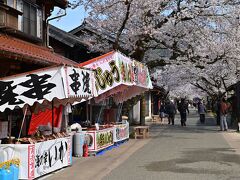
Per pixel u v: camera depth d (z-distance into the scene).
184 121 31.94
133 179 9.73
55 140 10.85
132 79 16.72
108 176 10.18
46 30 17.36
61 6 17.77
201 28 23.44
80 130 14.11
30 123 14.71
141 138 20.88
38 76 9.34
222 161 12.48
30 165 9.36
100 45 23.27
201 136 21.69
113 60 14.38
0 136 11.27
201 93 68.94
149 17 21.97
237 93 25.47
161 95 51.62
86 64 13.10
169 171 10.77
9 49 10.51
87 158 13.49
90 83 11.42
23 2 14.92
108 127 16.45
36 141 9.93
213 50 23.30
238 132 24.23
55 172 10.74
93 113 21.27
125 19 20.64
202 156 13.62
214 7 22.58
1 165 8.20
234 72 29.77
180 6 22.16
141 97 24.02
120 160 13.03
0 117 12.40
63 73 9.36
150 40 23.56
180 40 23.81
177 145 17.19
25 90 9.19
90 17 22.98
